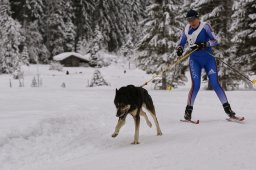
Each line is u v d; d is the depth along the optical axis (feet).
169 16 88.02
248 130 20.51
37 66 192.75
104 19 240.94
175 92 63.21
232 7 72.08
